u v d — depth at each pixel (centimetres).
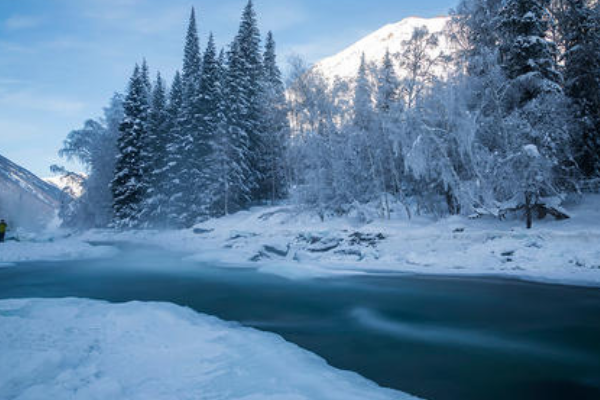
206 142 3684
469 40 2523
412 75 2677
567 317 751
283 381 338
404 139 2438
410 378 431
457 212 2466
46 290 1119
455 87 2298
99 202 4750
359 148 2969
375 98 2861
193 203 3697
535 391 401
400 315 778
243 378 342
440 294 995
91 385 309
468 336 626
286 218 3098
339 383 350
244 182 3909
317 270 1424
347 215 2981
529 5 2259
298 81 3038
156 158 4044
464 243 1702
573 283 1079
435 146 2347
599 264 1198
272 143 4162
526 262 1350
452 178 2275
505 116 2231
